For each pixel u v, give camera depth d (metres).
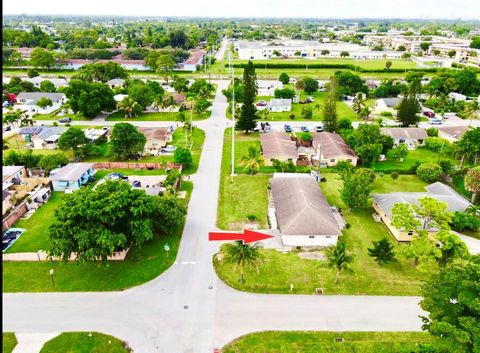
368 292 43.84
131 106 108.31
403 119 100.06
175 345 36.88
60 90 129.12
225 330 38.62
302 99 135.38
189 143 90.19
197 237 53.62
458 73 137.12
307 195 58.75
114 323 39.28
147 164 76.50
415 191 68.31
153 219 51.12
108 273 46.31
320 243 52.25
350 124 99.25
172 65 167.38
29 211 60.53
